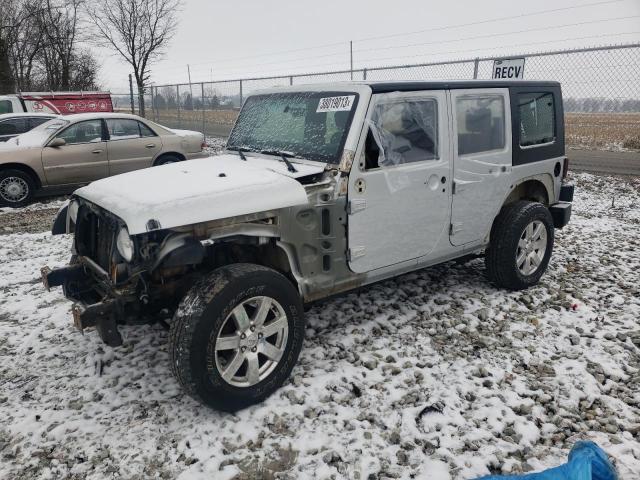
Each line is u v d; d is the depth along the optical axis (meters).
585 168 11.27
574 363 3.63
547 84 4.95
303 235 3.41
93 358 3.82
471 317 4.33
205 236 3.03
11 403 3.32
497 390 3.34
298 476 2.66
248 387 3.12
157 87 23.38
